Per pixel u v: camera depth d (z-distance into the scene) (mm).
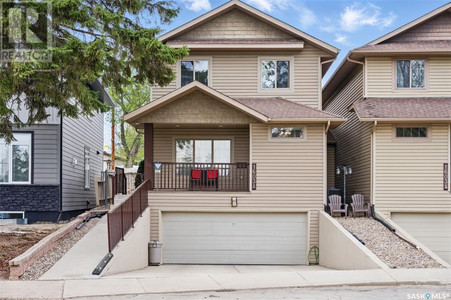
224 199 14062
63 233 11133
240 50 15797
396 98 15273
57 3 8570
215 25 16078
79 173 17547
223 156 15820
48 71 9625
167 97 13602
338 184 19078
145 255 12938
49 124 14852
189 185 14367
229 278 8320
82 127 18047
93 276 8094
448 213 14406
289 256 14109
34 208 14648
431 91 15297
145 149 14086
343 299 6867
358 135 16234
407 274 8609
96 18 9531
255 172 14102
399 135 14500
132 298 6852
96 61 9031
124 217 10688
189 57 15875
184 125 14922
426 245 14391
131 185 21125
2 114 9891
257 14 15742
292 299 6855
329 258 12656
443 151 14352
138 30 9711
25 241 10773
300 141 14156
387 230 12609
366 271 8914
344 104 18531
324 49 15641
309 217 14008
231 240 14203
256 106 14766
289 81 15758
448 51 14820
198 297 6945
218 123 14133
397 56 15336
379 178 14383
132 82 11109
